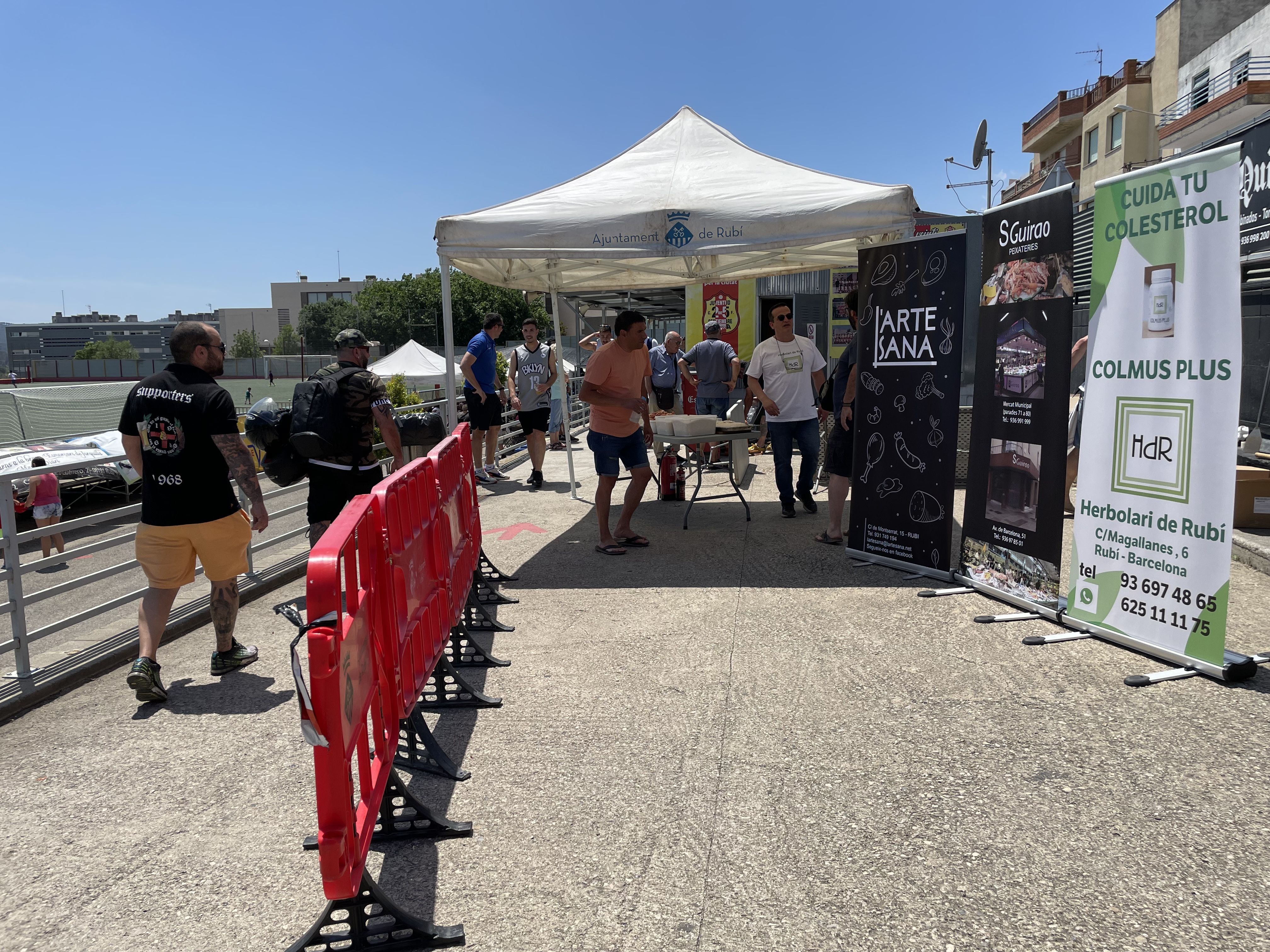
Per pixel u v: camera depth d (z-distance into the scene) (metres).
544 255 6.36
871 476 5.93
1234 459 3.64
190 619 5.24
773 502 8.59
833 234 5.83
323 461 5.25
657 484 9.51
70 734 3.70
